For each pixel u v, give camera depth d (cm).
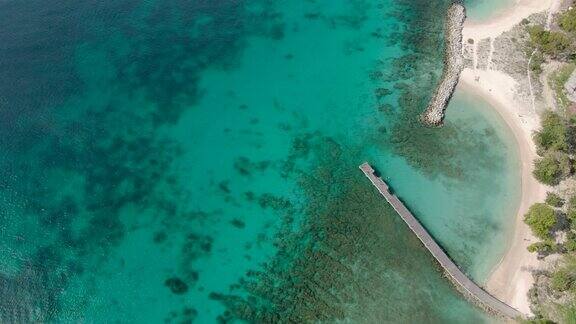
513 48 6669
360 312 4644
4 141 6116
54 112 6406
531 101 6075
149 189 5694
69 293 4934
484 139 5831
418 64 6731
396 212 5278
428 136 5931
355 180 5594
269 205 5481
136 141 6134
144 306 4828
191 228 5356
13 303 4891
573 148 5562
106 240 5294
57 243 5288
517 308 4522
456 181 5516
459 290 4706
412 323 4550
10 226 5419
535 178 5412
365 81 6619
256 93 6600
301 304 4728
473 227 5144
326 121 6222
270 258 5075
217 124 6288
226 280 4959
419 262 4928
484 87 6288
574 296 4541
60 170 5872
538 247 4762
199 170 5850
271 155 5931
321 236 5181
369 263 4953
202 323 4684
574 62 6356
